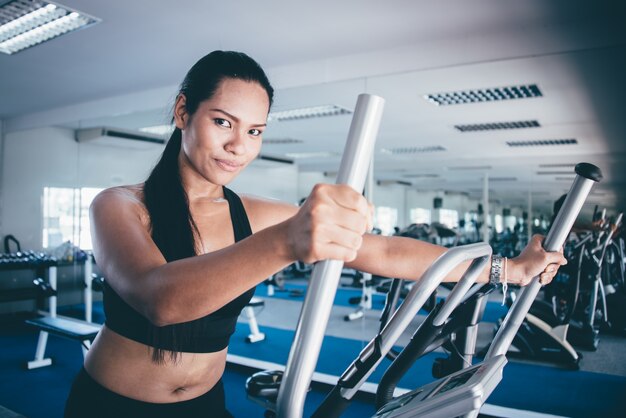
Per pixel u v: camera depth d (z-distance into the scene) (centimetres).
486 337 439
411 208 580
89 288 573
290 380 39
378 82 415
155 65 451
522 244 486
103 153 664
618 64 343
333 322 534
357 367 60
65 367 432
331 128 614
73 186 654
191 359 78
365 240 86
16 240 650
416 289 55
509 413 311
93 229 64
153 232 75
